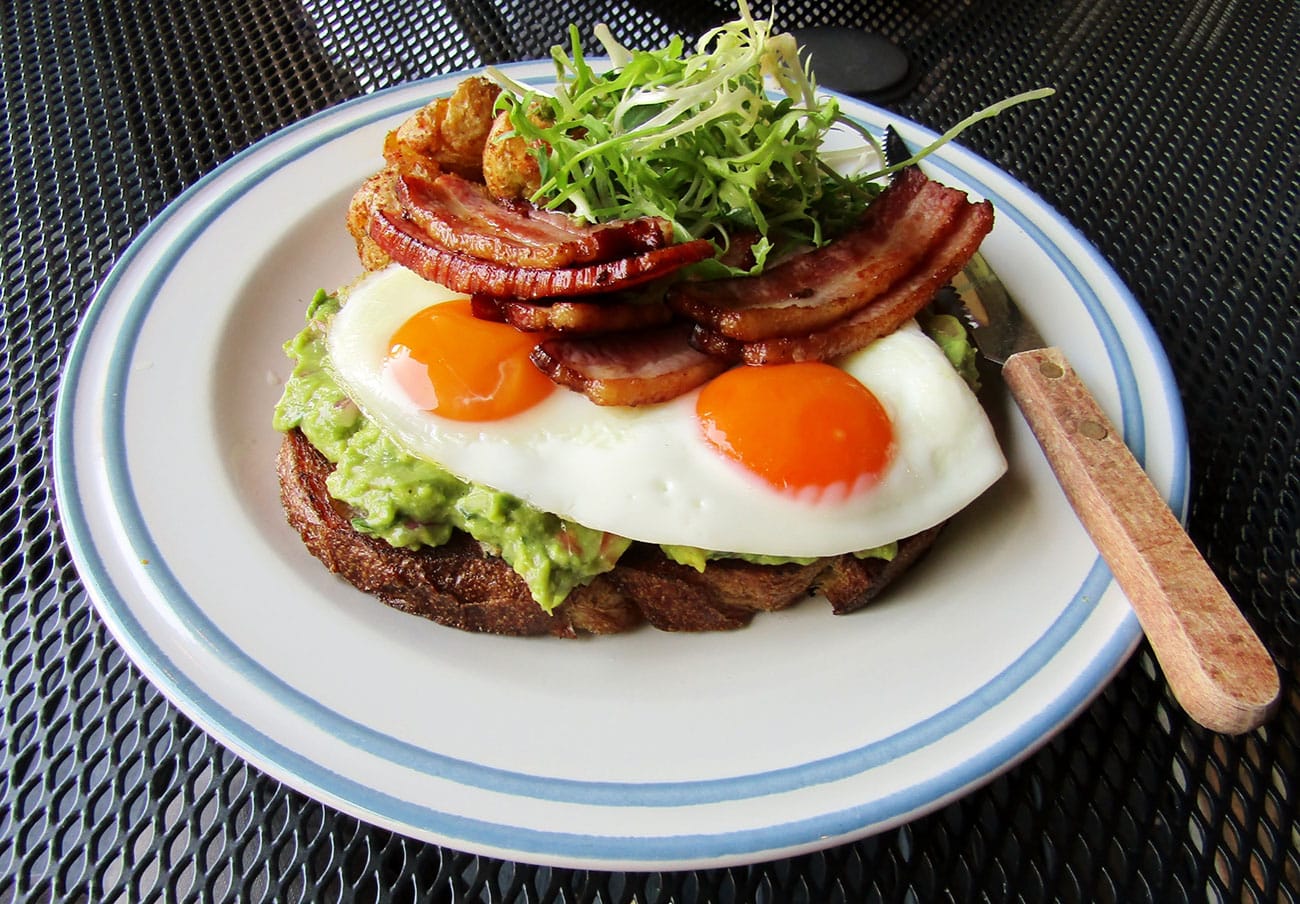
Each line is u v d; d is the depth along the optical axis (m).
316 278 0.31
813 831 0.19
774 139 0.25
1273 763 0.23
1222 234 0.35
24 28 0.40
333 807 0.20
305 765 0.20
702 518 0.23
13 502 0.26
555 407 0.24
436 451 0.23
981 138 0.38
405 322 0.25
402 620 0.24
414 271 0.24
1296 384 0.30
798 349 0.24
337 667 0.22
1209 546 0.26
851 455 0.23
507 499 0.23
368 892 0.21
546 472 0.23
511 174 0.26
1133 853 0.22
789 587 0.24
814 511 0.23
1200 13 0.44
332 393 0.25
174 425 0.26
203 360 0.28
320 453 0.26
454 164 0.28
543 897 0.21
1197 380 0.30
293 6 0.42
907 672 0.23
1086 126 0.39
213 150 0.36
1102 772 0.23
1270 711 0.20
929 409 0.24
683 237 0.24
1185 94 0.40
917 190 0.27
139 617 0.22
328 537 0.24
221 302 0.29
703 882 0.21
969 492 0.24
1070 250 0.31
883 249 0.26
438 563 0.24
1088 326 0.29
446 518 0.24
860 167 0.31
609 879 0.21
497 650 0.24
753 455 0.23
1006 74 0.41
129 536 0.23
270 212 0.31
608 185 0.25
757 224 0.25
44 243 0.32
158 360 0.27
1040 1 0.44
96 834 0.21
